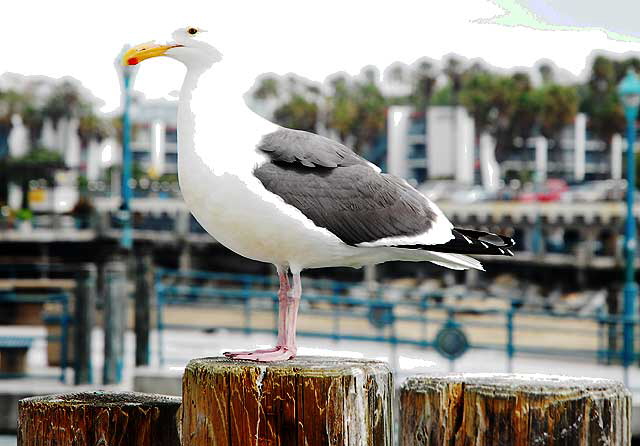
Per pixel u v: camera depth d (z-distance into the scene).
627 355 14.63
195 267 57.84
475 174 94.31
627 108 21.75
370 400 4.13
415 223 5.24
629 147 21.66
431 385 4.02
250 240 5.02
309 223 4.95
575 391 3.83
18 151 98.00
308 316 31.27
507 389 3.86
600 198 68.06
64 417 4.28
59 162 88.25
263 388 4.05
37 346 18.58
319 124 101.75
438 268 59.25
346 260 5.22
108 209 63.19
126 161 32.44
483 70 97.38
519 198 70.25
